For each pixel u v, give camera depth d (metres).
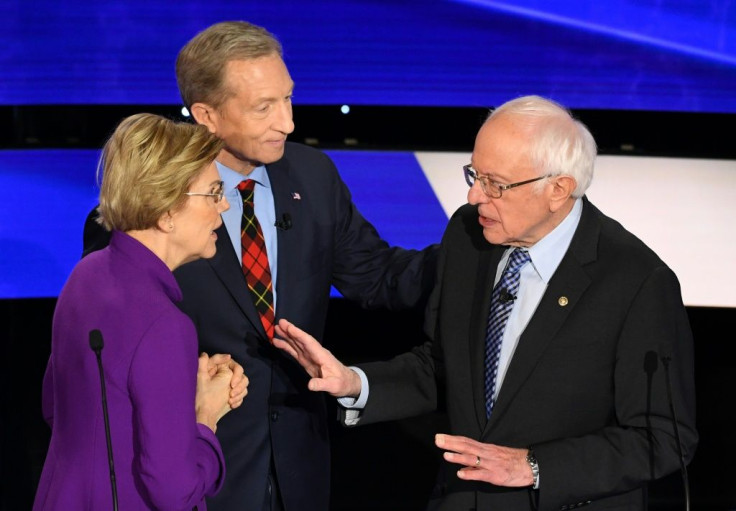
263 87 7.90
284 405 8.72
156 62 15.27
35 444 13.55
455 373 7.62
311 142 15.38
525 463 6.99
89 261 6.72
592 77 15.16
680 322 7.27
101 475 6.33
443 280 8.01
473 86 15.20
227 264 8.49
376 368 8.05
